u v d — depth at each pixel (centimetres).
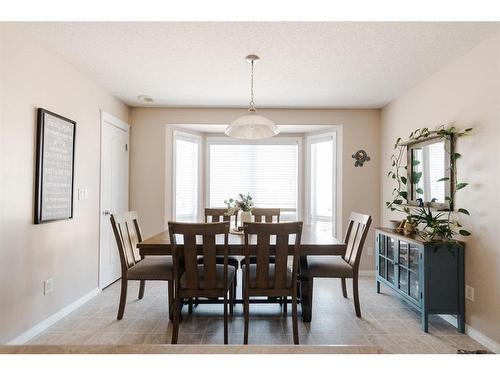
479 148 224
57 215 250
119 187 374
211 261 214
